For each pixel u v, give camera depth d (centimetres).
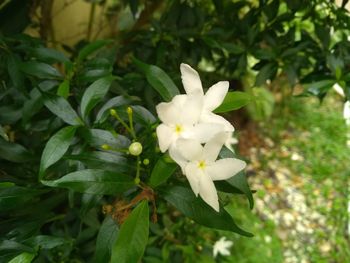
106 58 21
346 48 24
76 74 19
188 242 35
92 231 23
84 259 23
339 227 50
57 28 39
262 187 56
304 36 26
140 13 35
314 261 46
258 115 62
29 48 19
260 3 27
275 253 45
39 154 20
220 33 27
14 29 24
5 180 19
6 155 18
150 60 27
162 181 14
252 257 44
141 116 16
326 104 71
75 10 40
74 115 16
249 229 47
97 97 16
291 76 25
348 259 47
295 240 49
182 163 13
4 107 19
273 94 68
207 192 14
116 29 39
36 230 18
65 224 23
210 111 14
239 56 28
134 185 14
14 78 19
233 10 28
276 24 27
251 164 59
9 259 15
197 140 13
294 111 69
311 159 61
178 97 14
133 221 13
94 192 13
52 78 19
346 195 55
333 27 26
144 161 15
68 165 17
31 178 20
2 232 18
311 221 51
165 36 27
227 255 43
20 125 20
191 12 28
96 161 15
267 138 64
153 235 33
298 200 54
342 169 59
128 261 13
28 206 19
